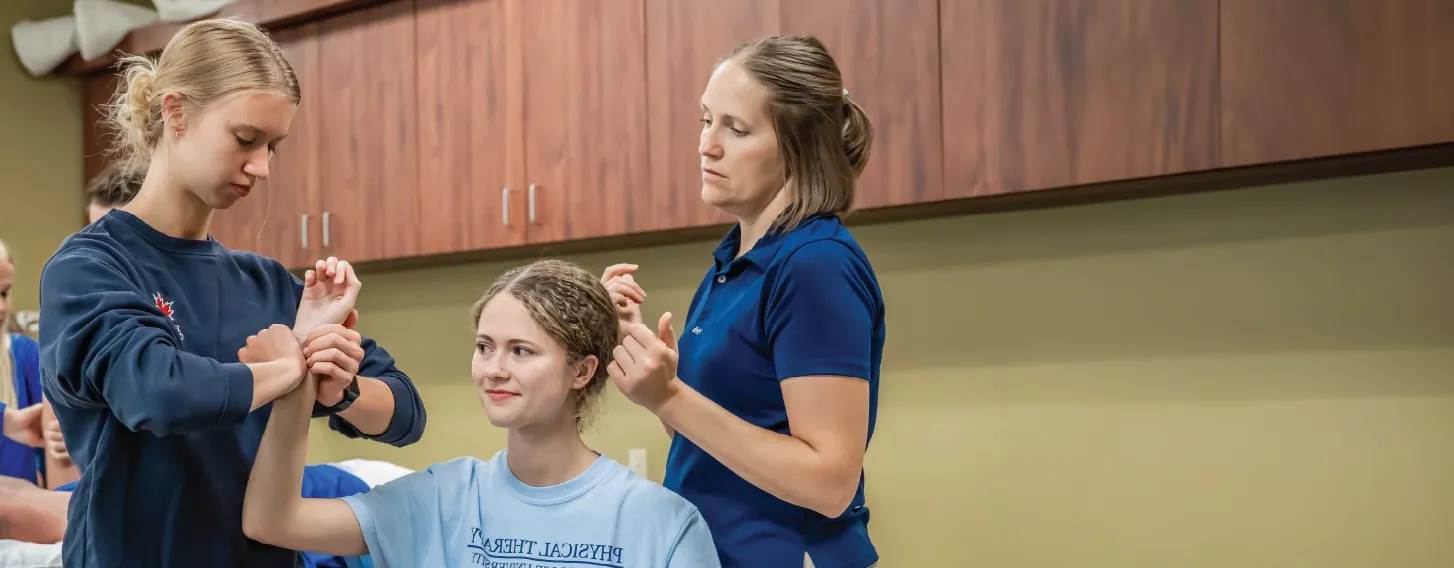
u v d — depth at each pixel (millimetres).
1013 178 2188
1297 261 2244
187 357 1073
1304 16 1915
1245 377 2295
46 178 3816
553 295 1287
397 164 3119
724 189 1312
